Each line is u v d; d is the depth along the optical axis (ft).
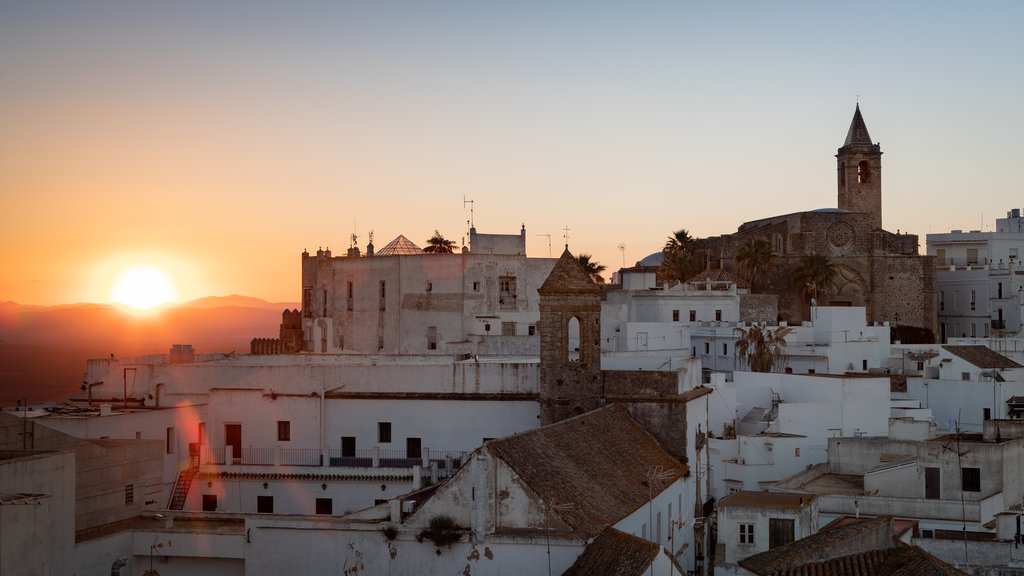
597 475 178.50
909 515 211.00
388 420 240.53
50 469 163.53
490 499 161.17
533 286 403.34
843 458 242.78
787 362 388.37
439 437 238.48
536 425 234.99
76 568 170.50
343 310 416.26
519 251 425.69
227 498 237.45
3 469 153.79
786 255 526.57
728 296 443.73
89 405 257.14
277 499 236.02
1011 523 199.00
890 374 361.92
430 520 164.66
